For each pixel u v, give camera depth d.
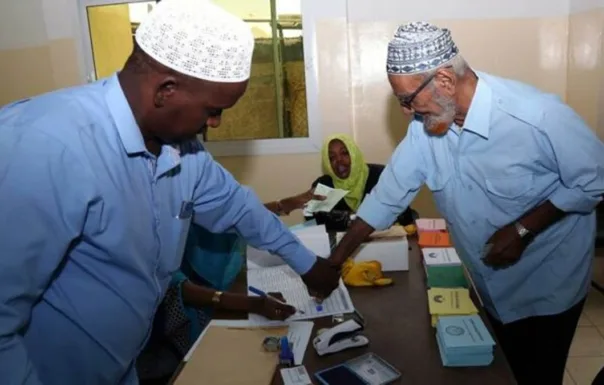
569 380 2.32
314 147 3.28
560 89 3.12
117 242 0.90
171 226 1.10
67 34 3.30
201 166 1.20
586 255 1.55
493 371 1.13
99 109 0.90
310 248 1.74
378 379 1.12
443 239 1.82
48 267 0.79
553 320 1.59
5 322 0.73
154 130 0.93
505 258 1.43
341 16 3.07
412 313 1.41
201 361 1.23
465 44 3.10
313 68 3.16
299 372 1.17
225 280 1.79
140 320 1.03
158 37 0.84
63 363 0.97
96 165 0.84
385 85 3.18
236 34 0.87
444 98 1.31
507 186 1.41
